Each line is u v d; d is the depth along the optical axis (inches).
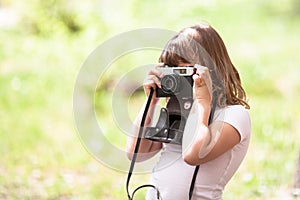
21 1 847.7
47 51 746.8
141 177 453.7
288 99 738.8
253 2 1178.6
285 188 416.2
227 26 994.7
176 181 217.2
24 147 537.0
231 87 223.3
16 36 860.0
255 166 481.7
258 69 805.2
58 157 509.7
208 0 742.5
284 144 529.3
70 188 423.8
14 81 726.5
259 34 1027.9
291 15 1202.0
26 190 413.1
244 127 216.2
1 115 634.8
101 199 402.6
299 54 934.4
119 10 698.8
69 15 707.4
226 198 397.4
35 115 645.9
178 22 711.1
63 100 686.5
